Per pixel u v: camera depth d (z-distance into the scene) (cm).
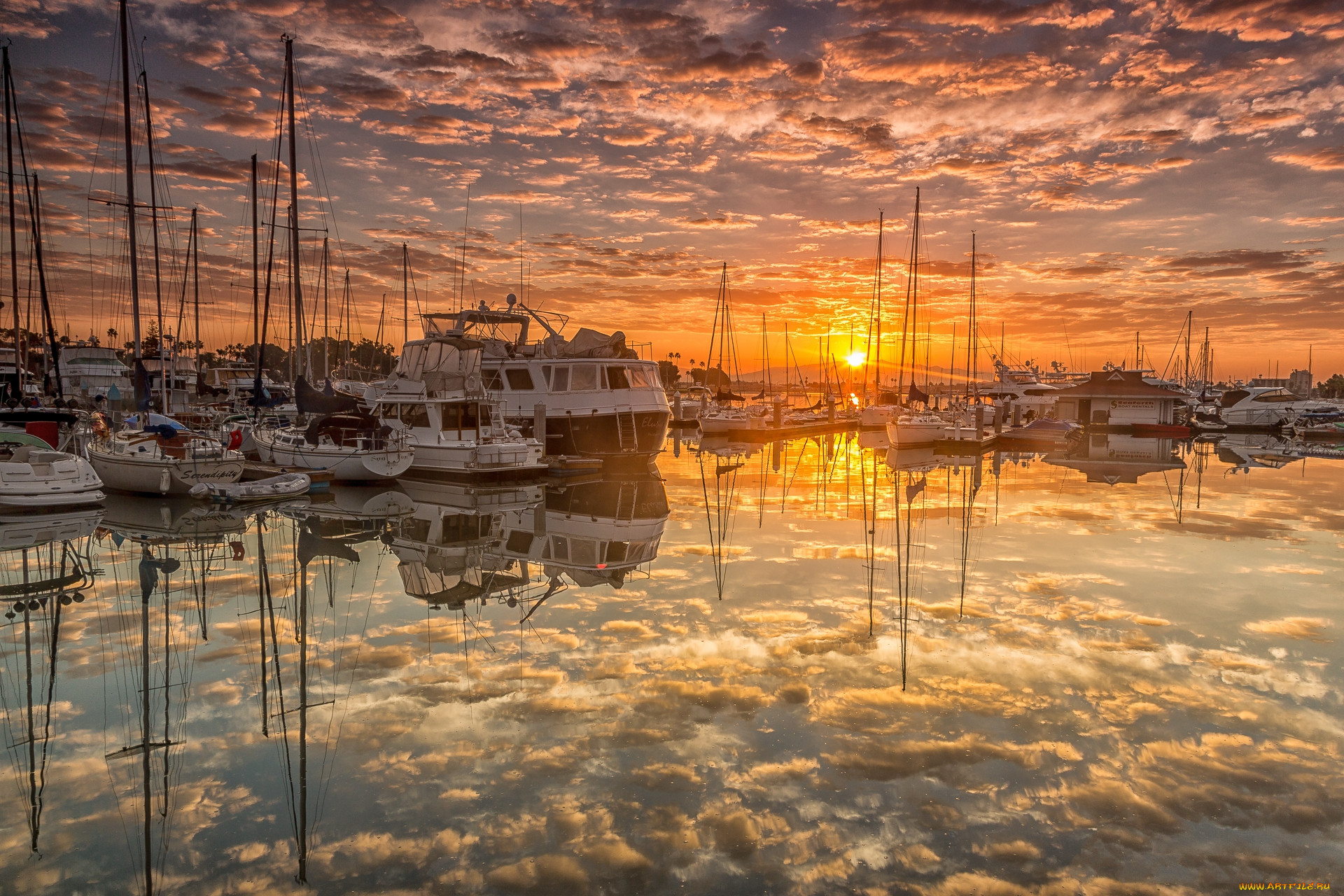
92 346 5309
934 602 1238
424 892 516
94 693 873
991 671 920
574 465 3094
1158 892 509
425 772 677
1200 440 5566
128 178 2903
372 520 2083
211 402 5044
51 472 2047
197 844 575
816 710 803
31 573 1461
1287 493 2630
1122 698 833
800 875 529
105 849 571
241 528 1941
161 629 1108
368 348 7400
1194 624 1109
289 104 3119
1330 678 891
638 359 3484
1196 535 1844
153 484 2231
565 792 640
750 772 672
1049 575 1429
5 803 637
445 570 1496
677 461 4106
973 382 6003
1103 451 4659
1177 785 647
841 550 1678
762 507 2347
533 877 529
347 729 770
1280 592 1298
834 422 7212
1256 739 733
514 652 1002
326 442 2619
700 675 910
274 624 1132
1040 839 568
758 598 1267
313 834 584
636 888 516
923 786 646
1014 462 3953
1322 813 604
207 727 782
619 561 1575
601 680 895
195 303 5156
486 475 2836
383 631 1097
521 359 3478
